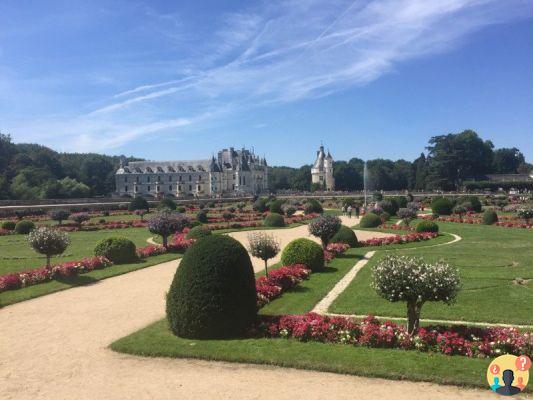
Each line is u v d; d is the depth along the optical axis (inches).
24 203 3565.5
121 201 4264.3
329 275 887.1
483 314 610.5
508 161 7426.2
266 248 817.5
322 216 1144.8
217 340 504.1
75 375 430.0
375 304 667.4
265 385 397.7
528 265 927.7
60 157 7298.2
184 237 1449.3
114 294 771.4
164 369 438.6
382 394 377.4
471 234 1523.1
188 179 7608.3
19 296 749.9
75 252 1273.4
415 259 508.7
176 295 521.7
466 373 405.7
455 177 5949.8
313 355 453.7
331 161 7672.2
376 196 3543.3
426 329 498.0
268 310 652.1
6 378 426.3
